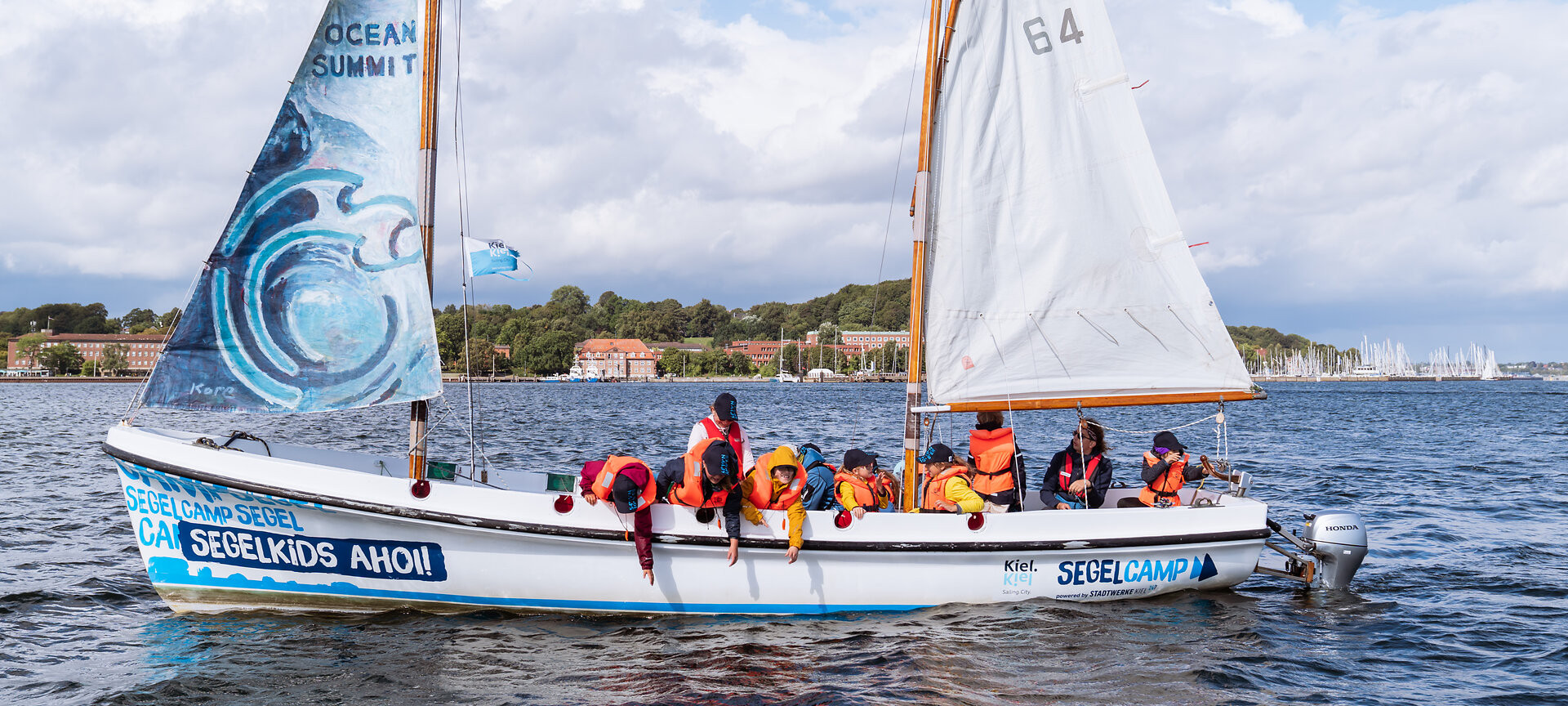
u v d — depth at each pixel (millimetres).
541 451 26625
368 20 8055
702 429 8148
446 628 7859
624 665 7160
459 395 81312
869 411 58031
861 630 8062
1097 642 7965
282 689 6664
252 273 7902
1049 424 43438
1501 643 8305
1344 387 182250
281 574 7949
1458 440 34375
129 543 11781
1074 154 9070
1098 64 9070
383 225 8125
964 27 8695
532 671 7012
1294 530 14109
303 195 7980
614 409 62969
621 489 7691
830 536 8172
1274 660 7707
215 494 7738
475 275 8664
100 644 7637
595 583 8023
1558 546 12664
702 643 7652
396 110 8117
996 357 9062
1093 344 9250
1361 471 22578
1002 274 9008
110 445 7781
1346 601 9617
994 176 8922
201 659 7191
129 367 177375
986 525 8539
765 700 6594
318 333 8039
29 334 191125
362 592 7988
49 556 10930
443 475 9594
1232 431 40219
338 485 7637
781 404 71562
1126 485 11000
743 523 8078
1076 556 8891
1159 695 6914
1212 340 9367
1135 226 9203
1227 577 9500
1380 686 7238
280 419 41125
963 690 6859
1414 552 12211
